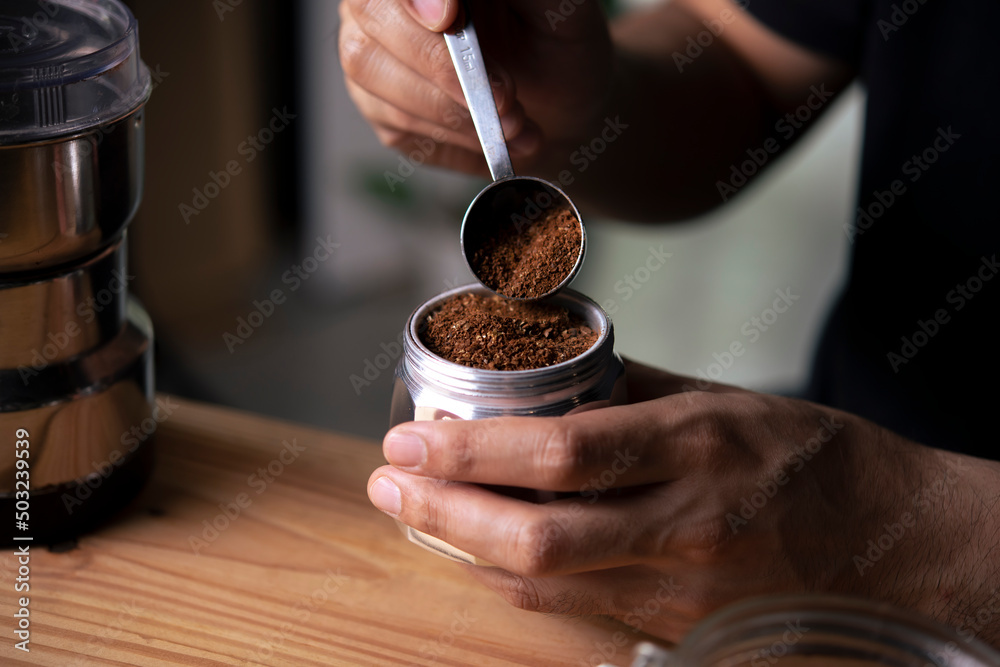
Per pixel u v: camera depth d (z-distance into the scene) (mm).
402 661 455
